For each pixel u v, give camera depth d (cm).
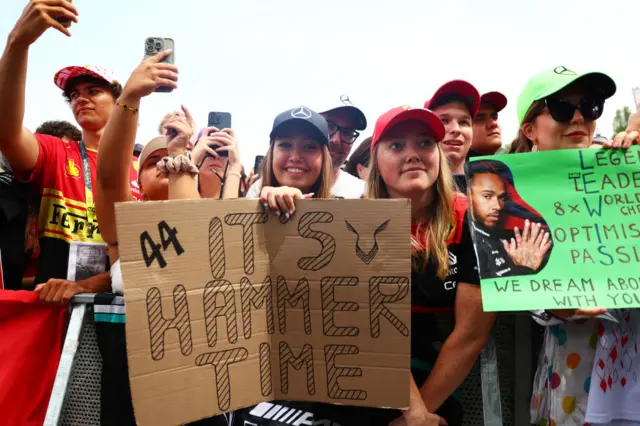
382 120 244
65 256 297
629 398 224
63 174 305
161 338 191
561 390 221
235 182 271
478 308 219
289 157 292
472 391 228
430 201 238
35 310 249
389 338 200
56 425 234
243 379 206
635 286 209
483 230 221
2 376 243
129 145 237
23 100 275
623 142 227
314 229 206
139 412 186
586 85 241
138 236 189
